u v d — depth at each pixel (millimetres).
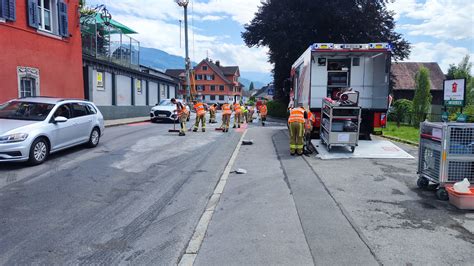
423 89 24078
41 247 4258
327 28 28188
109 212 5516
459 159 5898
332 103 10102
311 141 12047
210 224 4980
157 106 24281
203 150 11664
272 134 16344
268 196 6242
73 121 10227
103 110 23031
